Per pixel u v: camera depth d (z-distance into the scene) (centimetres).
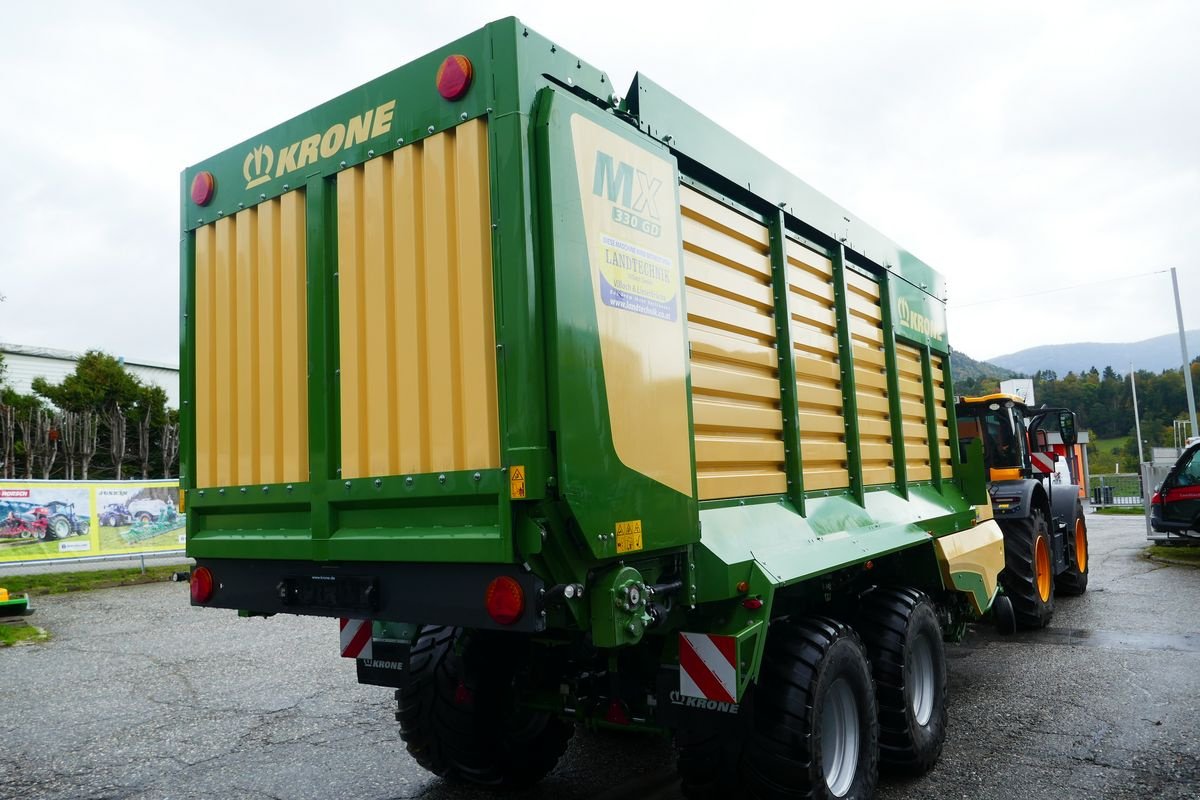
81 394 2503
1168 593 970
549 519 247
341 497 297
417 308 281
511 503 246
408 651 343
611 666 331
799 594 394
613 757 467
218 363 353
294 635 859
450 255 272
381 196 295
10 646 823
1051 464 947
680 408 304
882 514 470
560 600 250
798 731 315
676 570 305
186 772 450
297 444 317
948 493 610
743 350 369
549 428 248
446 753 392
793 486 392
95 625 940
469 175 268
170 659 750
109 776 445
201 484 357
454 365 269
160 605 1086
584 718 349
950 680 608
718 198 364
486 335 260
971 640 746
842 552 384
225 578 346
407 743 405
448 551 262
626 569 267
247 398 339
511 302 250
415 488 274
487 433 258
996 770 424
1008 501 779
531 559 247
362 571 294
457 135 272
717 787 329
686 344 314
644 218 298
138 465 2508
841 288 470
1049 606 801
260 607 331
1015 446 845
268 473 329
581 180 267
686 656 302
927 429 604
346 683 648
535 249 252
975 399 862
